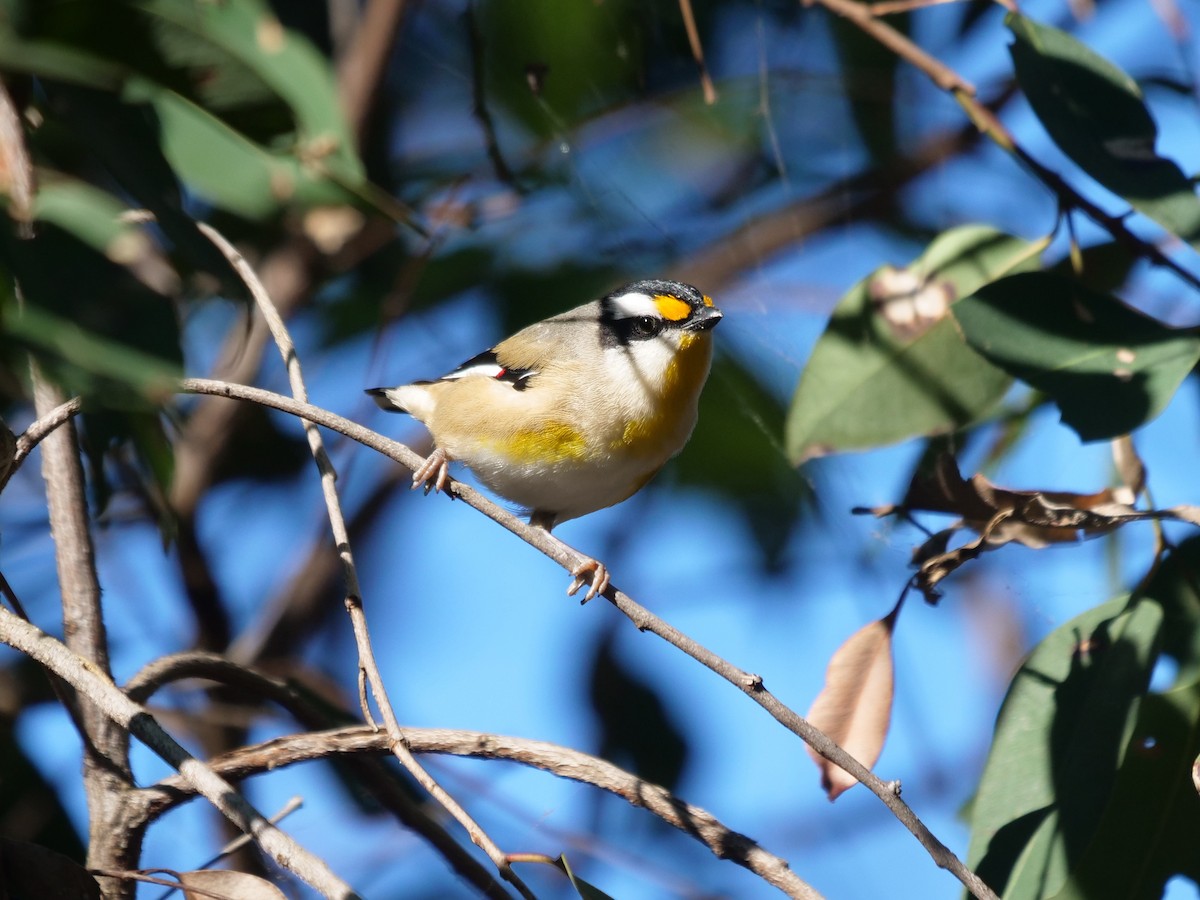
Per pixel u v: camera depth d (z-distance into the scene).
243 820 6.11
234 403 12.77
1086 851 8.32
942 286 9.77
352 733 7.64
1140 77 11.99
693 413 11.05
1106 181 8.72
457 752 7.62
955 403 9.58
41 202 7.66
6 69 7.00
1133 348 8.30
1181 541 8.38
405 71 13.71
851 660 8.01
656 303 10.75
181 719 10.86
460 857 9.15
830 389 9.67
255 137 7.90
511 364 10.74
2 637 6.76
